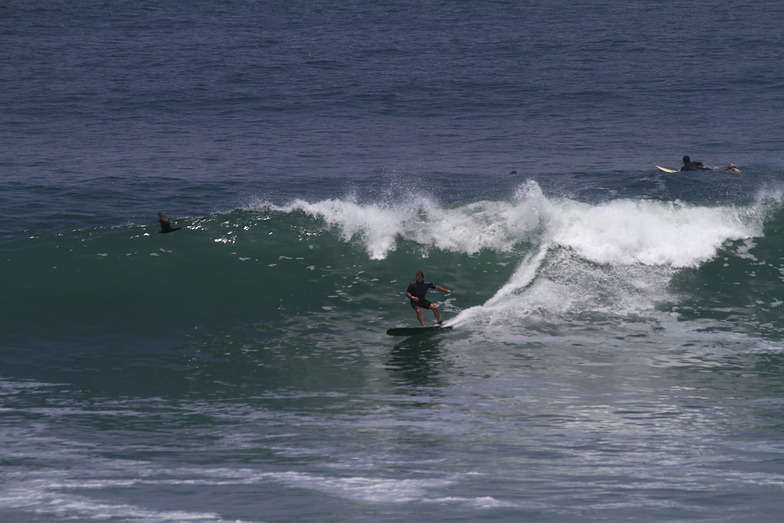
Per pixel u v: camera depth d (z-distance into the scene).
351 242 78.25
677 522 27.19
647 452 37.50
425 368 56.97
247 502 30.69
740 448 38.06
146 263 72.81
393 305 70.12
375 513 28.98
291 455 37.94
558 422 43.94
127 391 51.94
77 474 35.03
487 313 68.44
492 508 29.23
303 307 69.00
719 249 77.19
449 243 78.31
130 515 29.27
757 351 60.03
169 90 199.00
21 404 48.81
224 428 43.69
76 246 74.25
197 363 57.94
